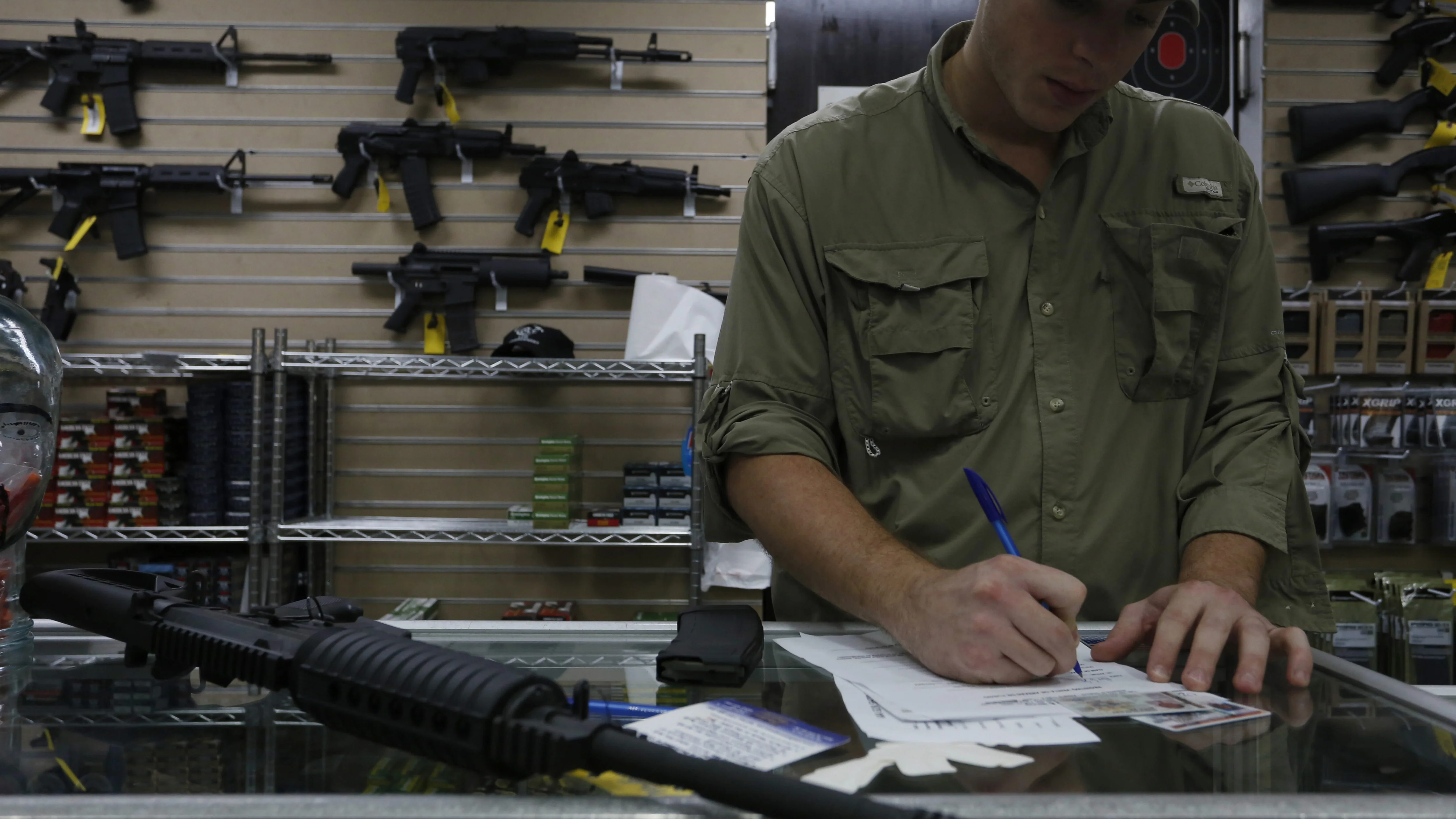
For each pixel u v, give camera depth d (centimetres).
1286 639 63
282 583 260
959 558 95
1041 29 79
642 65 292
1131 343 98
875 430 98
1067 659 58
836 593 76
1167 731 49
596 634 73
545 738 37
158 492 254
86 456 252
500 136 281
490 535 255
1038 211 98
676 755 36
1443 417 260
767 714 50
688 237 292
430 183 283
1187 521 92
